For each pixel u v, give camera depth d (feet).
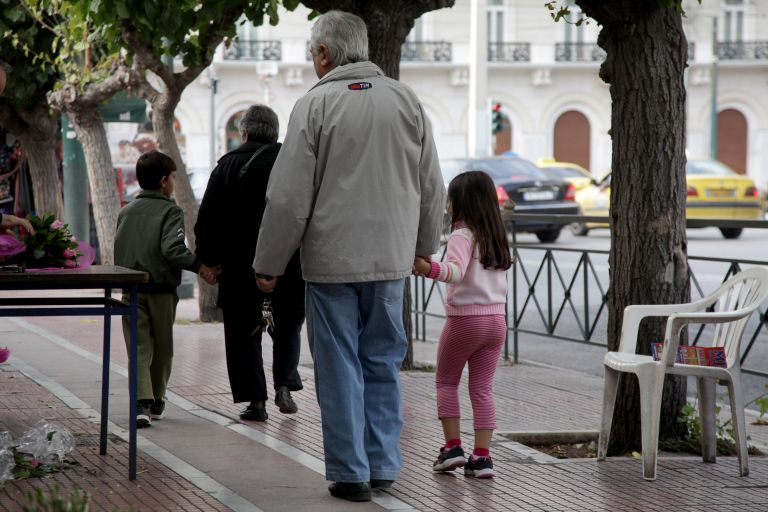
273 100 141.18
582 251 31.58
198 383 27.55
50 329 38.24
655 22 20.47
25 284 16.60
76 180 54.75
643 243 20.76
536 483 18.06
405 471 18.67
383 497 16.85
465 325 18.11
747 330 31.09
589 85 156.46
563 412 25.09
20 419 22.50
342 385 16.49
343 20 16.79
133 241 22.39
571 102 156.56
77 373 28.66
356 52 16.75
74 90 46.03
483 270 18.20
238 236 22.40
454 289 18.25
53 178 56.39
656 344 19.57
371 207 16.25
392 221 16.35
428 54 150.71
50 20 49.24
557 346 38.06
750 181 82.84
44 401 24.59
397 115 16.48
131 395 17.42
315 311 16.66
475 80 100.68
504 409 25.45
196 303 49.39
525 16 154.10
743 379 31.04
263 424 22.47
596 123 156.66
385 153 16.33
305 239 16.47
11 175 60.59
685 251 20.98
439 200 17.13
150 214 22.43
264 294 22.52
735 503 16.98
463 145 153.38
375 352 17.16
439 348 18.58
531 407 25.75
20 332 37.35
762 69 158.30
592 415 24.70
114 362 30.73
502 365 33.24
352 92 16.33
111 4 33.27
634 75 20.63
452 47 151.23
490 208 18.19
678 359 19.01
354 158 16.19
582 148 157.38
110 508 15.85
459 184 18.31
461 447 18.98
